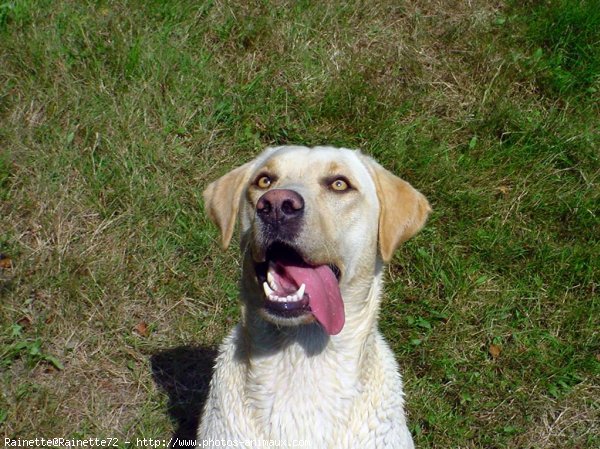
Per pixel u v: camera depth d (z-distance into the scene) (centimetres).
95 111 139
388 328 122
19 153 134
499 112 147
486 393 117
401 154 139
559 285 128
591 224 134
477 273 129
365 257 88
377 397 89
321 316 81
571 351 121
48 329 117
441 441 112
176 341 120
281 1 162
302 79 150
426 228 132
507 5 169
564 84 153
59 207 129
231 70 152
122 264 125
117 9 156
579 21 160
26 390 109
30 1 154
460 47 160
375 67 154
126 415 111
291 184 84
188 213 132
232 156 140
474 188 138
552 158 142
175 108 143
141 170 134
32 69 145
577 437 114
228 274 126
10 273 122
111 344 118
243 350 90
